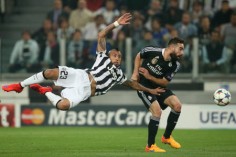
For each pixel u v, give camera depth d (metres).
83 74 33.44
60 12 65.25
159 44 59.84
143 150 34.94
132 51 59.03
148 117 56.03
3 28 67.75
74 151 34.28
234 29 61.16
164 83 34.34
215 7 63.84
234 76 59.84
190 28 61.22
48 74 33.00
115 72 33.56
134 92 61.44
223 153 32.56
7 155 31.84
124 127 56.12
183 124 55.00
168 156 30.50
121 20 33.34
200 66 60.00
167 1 63.97
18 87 33.06
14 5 70.19
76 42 59.91
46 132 50.00
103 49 33.81
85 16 64.38
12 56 61.44
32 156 31.23
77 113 57.03
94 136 45.88
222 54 59.84
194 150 34.72
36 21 68.81
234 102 59.78
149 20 63.78
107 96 61.81
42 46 60.94
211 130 53.16
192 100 60.16
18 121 57.53
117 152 33.31
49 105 57.25
